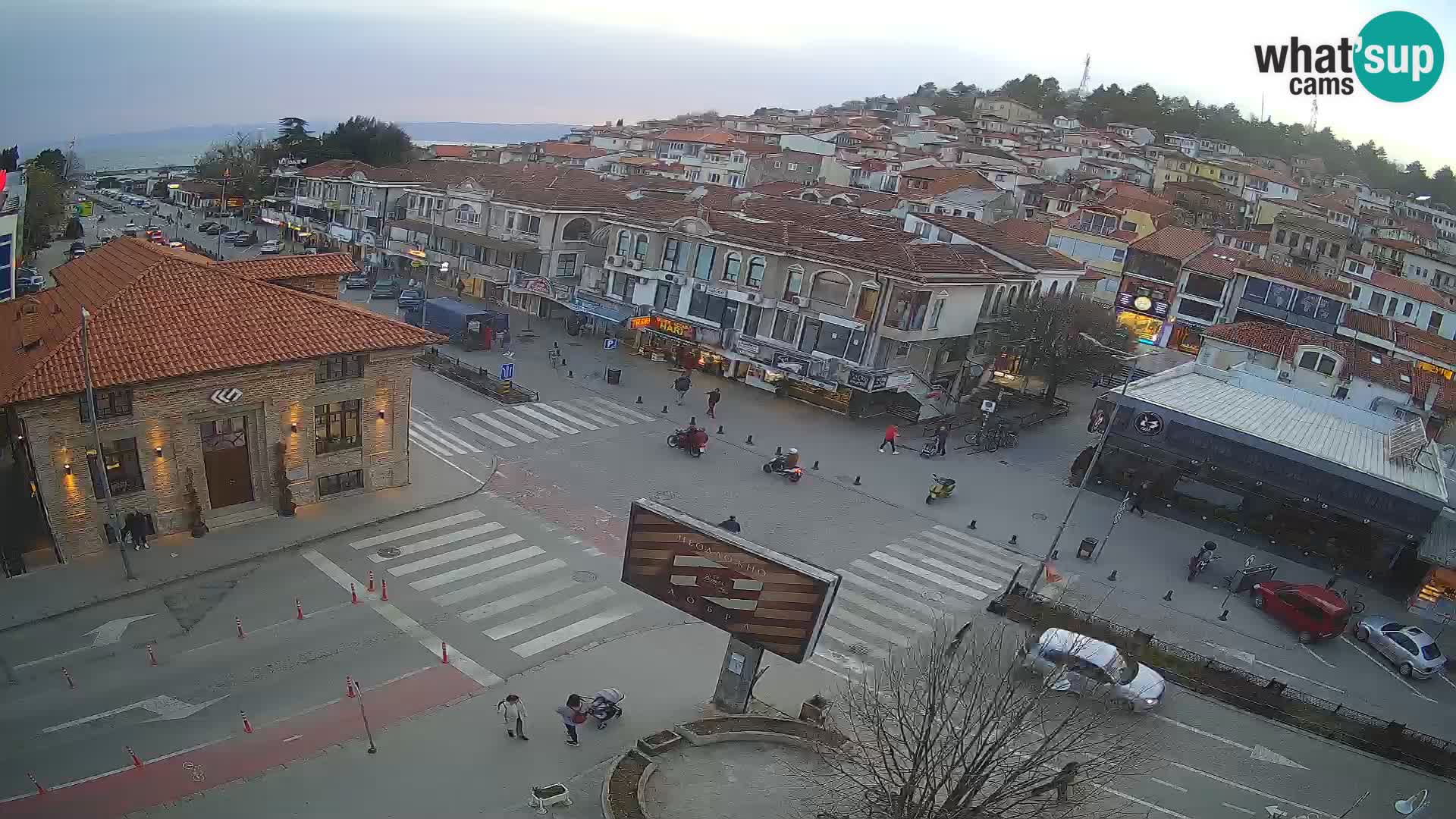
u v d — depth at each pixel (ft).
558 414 168.96
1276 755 91.56
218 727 78.54
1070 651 91.81
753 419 177.99
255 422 113.29
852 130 484.74
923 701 80.28
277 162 414.21
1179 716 96.27
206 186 416.67
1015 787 68.90
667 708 87.97
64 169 492.54
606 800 72.08
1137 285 259.60
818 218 221.66
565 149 435.53
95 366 97.76
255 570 104.58
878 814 67.87
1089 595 122.21
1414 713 104.68
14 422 110.52
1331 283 242.58
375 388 122.42
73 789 69.67
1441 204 573.33
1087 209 290.56
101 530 103.04
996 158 401.90
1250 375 191.11
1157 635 113.91
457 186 259.19
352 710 82.58
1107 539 134.62
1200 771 87.45
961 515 143.84
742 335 196.85
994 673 97.14
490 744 79.87
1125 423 157.48
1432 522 131.95
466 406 167.43
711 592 84.53
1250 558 136.15
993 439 176.96
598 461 148.25
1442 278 295.89
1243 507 151.12
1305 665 112.27
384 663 90.12
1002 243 216.13
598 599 106.83
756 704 89.56
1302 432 159.12
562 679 90.63
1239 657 111.75
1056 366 200.44
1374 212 433.48
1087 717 91.20
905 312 174.91
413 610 99.86
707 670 95.76
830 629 105.81
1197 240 268.62
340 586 103.19
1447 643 123.03
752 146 402.93
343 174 310.65
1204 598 126.11
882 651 102.17
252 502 116.26
